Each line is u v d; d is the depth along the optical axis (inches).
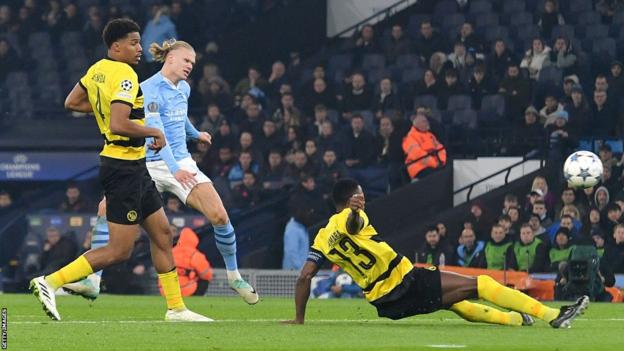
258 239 1652.3
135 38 751.1
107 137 754.8
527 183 1598.2
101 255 761.6
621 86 1665.8
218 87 1870.1
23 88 2032.5
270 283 1435.8
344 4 2028.8
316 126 1742.1
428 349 580.7
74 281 758.5
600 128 1658.5
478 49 1782.7
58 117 1948.8
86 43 2028.8
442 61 1782.7
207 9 2022.6
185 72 876.0
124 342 616.4
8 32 2075.5
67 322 769.6
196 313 858.8
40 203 1824.6
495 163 1679.4
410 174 1664.6
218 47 1999.3
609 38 1796.3
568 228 1352.1
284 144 1723.7
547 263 1358.3
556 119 1648.6
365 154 1688.0
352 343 613.6
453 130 1723.7
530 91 1710.1
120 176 755.4
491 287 721.6
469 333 679.1
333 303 1113.4
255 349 580.1
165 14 1973.4
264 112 1795.0
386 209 1642.5
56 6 2075.5
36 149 1861.5
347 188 732.7
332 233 729.0
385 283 725.3
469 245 1411.2
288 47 2028.8
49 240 1584.6
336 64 1911.9
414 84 1765.5
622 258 1405.0
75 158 1846.7
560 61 1723.7
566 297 1279.5
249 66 2015.3
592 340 645.9
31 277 1595.7
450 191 1679.4
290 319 843.4
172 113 876.0
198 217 1631.4
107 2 2078.0
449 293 721.6
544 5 1839.3
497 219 1486.2
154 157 891.4
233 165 1699.1
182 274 1355.8
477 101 1732.3
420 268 726.5
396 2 2020.2
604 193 1476.4
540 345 608.1
